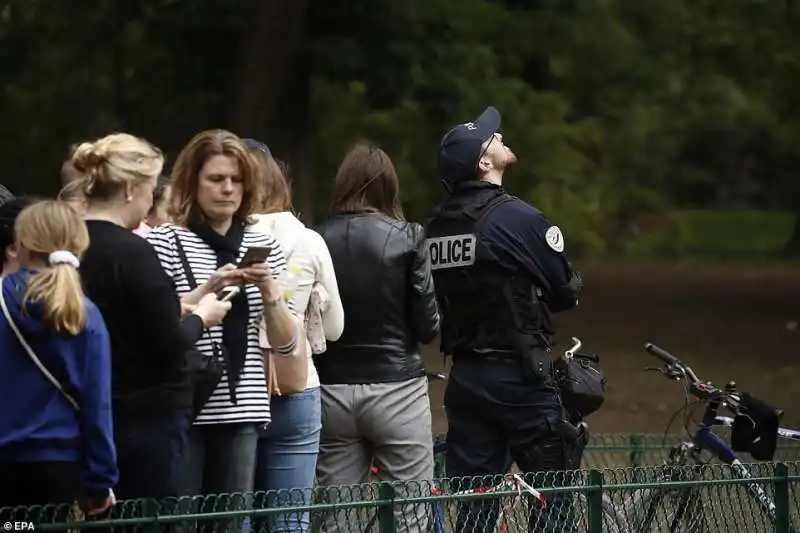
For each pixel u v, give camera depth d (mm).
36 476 10523
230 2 37750
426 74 40281
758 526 15617
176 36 40031
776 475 15516
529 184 55406
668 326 56094
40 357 10531
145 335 11352
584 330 54469
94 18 46562
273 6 36312
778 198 130500
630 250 106562
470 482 14266
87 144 11766
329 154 51469
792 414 33500
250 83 36844
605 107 65250
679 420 32406
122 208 11633
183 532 11016
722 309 63781
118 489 11539
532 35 51562
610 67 63000
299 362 12875
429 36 40250
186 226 12672
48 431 10523
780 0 65875
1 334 10578
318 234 14023
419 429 14930
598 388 15680
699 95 74625
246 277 11969
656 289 75750
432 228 15711
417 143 51438
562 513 14070
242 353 12414
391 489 12289
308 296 13781
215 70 40438
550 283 15242
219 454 12383
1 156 48219
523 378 15133
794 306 65250
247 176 12711
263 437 13461
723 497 15484
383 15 38906
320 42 38438
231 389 12352
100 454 10617
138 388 11438
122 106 46031
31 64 47594
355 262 14688
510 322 15141
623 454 23562
